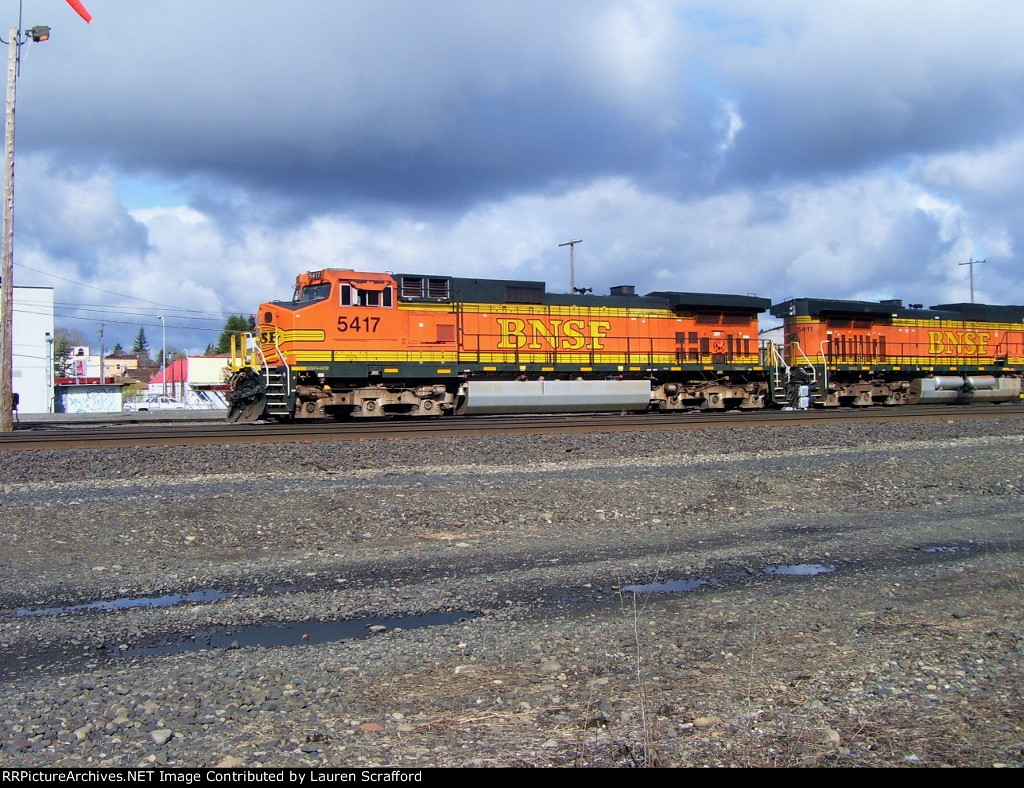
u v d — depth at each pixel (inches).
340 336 856.9
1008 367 1454.2
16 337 2032.5
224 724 185.2
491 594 295.3
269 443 641.0
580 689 204.1
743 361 1148.5
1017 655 220.8
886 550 361.4
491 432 733.3
